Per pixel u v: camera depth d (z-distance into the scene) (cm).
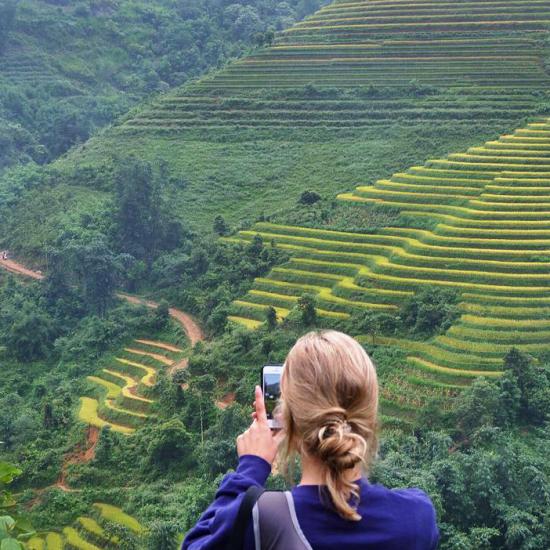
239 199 8938
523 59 10019
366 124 9688
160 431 5050
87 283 7469
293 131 9894
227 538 423
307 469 439
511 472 4159
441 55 10444
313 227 7512
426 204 7288
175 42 14912
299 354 445
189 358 5969
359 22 11419
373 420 439
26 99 13375
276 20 15125
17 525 751
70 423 5750
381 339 5609
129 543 4459
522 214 6638
